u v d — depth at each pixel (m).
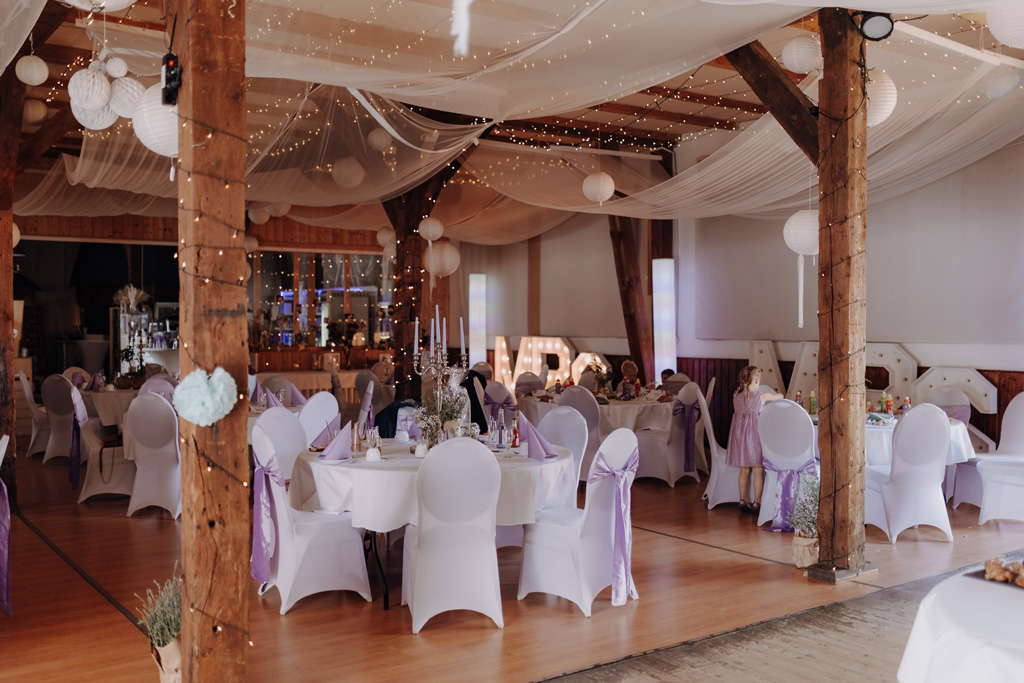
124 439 7.09
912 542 5.86
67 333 15.92
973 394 7.63
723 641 4.01
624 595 4.54
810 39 5.21
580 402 7.75
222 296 3.05
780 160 7.07
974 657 2.18
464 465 4.04
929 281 8.11
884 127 6.46
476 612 4.45
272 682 3.57
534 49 5.17
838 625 4.21
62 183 9.48
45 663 3.76
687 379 9.23
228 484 3.07
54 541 5.89
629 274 10.46
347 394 13.78
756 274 9.93
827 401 5.03
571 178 8.79
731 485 6.94
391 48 5.12
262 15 4.68
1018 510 6.19
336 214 11.75
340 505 4.54
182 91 3.07
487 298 15.00
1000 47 6.36
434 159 7.43
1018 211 7.37
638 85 5.78
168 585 3.47
